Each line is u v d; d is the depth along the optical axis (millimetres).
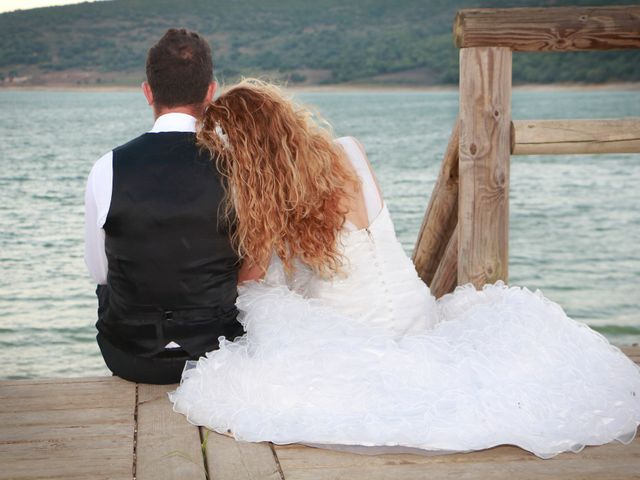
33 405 2072
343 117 66375
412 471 1709
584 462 1756
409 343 1979
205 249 1950
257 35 136875
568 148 2582
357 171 2100
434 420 1795
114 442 1858
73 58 132000
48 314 7570
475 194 2613
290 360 1916
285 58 136750
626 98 94438
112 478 1680
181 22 136375
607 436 1840
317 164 1989
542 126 2562
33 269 9875
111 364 2129
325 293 2115
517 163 26906
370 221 2088
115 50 133125
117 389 2176
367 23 137250
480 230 2631
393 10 138625
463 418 1807
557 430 1812
